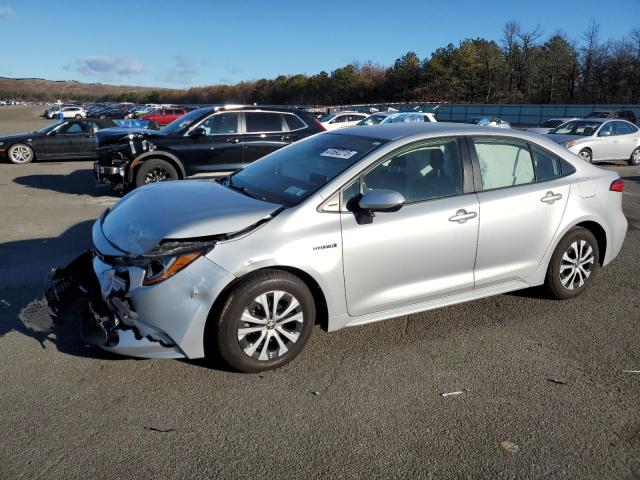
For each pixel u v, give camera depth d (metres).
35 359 3.47
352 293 3.56
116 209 3.86
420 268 3.77
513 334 4.04
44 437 2.72
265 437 2.78
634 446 2.78
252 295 3.22
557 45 64.31
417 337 3.96
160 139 8.93
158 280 3.05
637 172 14.50
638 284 5.18
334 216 3.46
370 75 89.94
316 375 3.39
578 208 4.48
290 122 9.70
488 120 34.50
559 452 2.72
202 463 2.57
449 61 75.38
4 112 70.38
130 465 2.54
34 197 9.52
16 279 5.00
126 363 3.45
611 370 3.55
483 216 3.97
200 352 3.18
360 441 2.77
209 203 3.56
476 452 2.71
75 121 15.82
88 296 3.42
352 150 3.88
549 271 4.52
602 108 44.28
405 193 3.76
